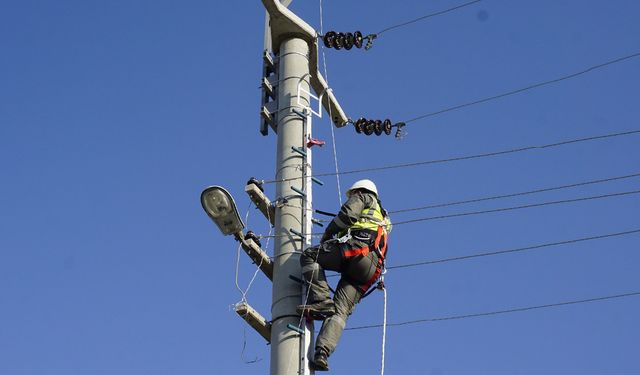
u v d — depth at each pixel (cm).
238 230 1458
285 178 1516
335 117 1752
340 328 1382
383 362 1397
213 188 1448
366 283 1433
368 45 1739
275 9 1661
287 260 1438
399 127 1764
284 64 1656
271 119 1636
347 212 1425
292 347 1366
